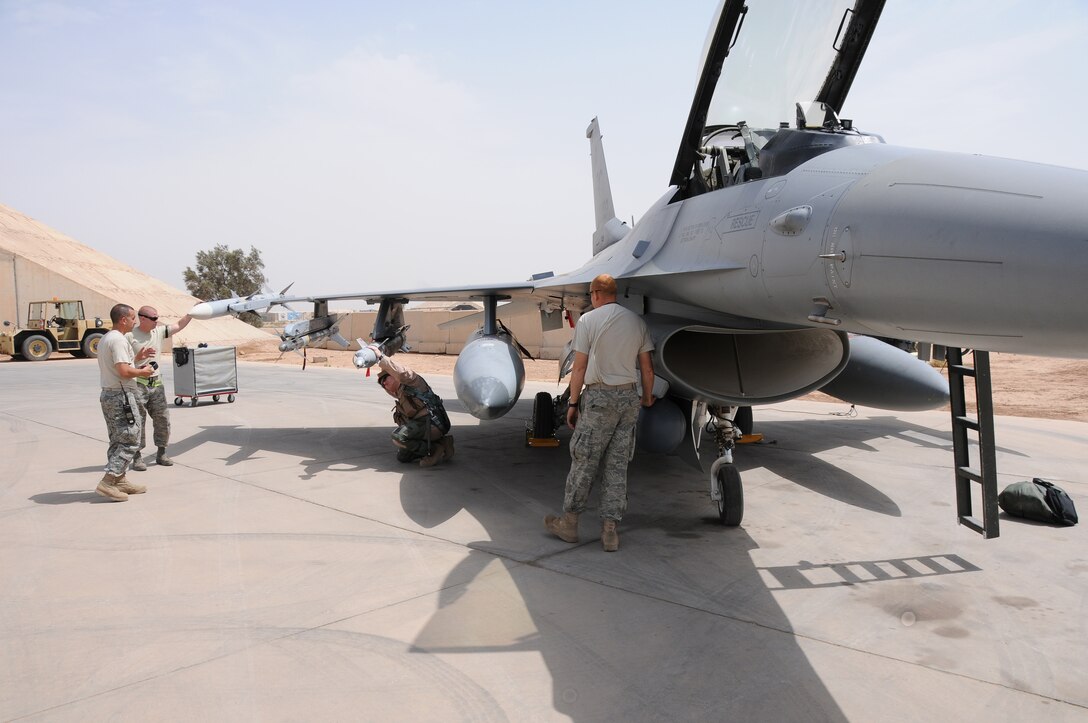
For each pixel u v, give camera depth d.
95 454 8.32
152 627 3.63
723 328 5.43
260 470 7.46
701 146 5.73
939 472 7.33
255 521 5.57
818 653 3.39
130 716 2.80
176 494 6.43
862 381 7.57
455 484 6.84
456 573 4.44
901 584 4.30
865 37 5.27
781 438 9.33
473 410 6.49
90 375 20.23
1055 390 15.31
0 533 5.25
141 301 47.56
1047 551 4.90
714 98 5.40
